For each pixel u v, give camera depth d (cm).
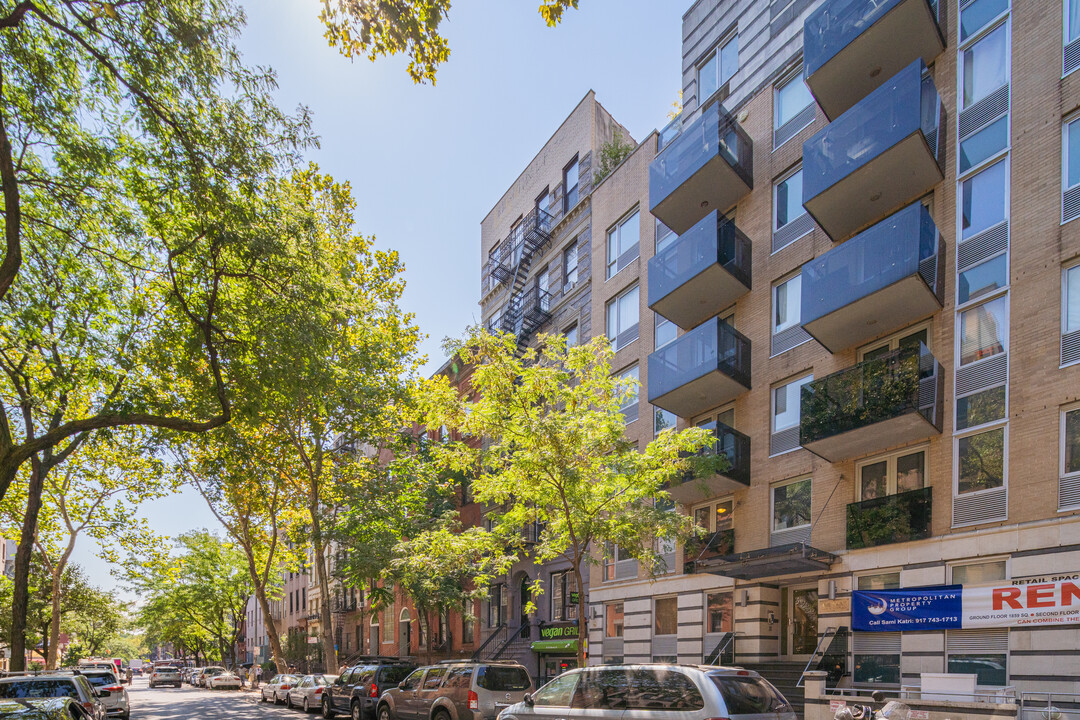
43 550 3038
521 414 1472
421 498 2747
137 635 15275
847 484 1634
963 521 1376
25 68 1157
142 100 1176
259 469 2556
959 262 1474
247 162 1236
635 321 2458
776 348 1909
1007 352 1356
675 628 2078
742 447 1916
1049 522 1233
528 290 3200
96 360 1577
